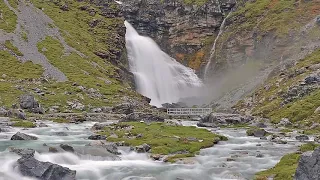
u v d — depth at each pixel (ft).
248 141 204.03
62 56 561.84
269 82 459.73
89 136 199.00
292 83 387.14
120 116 365.81
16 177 111.75
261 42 639.35
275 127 282.77
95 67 565.53
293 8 654.53
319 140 197.57
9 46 542.16
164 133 212.23
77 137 202.59
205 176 124.98
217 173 128.57
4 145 161.17
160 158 152.15
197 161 146.41
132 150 163.22
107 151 154.61
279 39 593.01
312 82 360.28
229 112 438.81
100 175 124.36
